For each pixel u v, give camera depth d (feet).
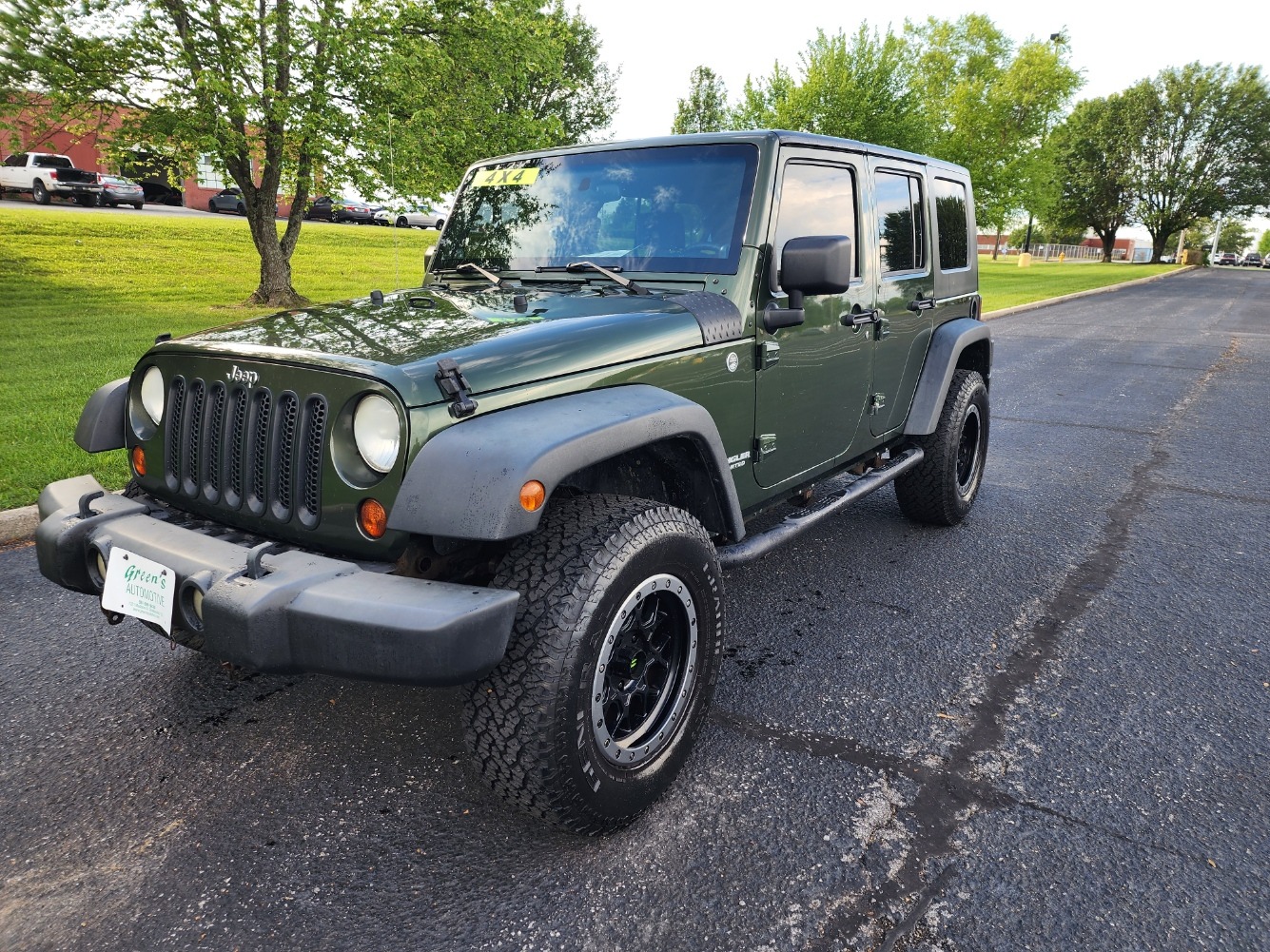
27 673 10.30
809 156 10.35
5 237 57.16
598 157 10.66
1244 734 9.11
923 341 14.10
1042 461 21.17
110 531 7.70
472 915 6.63
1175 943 6.30
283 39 41.75
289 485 7.27
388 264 69.97
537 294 9.64
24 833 7.59
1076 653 10.98
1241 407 28.22
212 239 69.15
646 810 7.84
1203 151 225.56
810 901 6.75
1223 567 14.02
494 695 6.65
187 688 10.04
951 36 138.10
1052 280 113.60
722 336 9.07
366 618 6.04
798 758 8.71
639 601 7.25
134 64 40.27
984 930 6.44
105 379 24.95
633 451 8.56
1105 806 7.92
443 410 6.68
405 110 44.96
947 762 8.64
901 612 12.28
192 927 6.52
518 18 48.29
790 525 10.59
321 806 7.97
